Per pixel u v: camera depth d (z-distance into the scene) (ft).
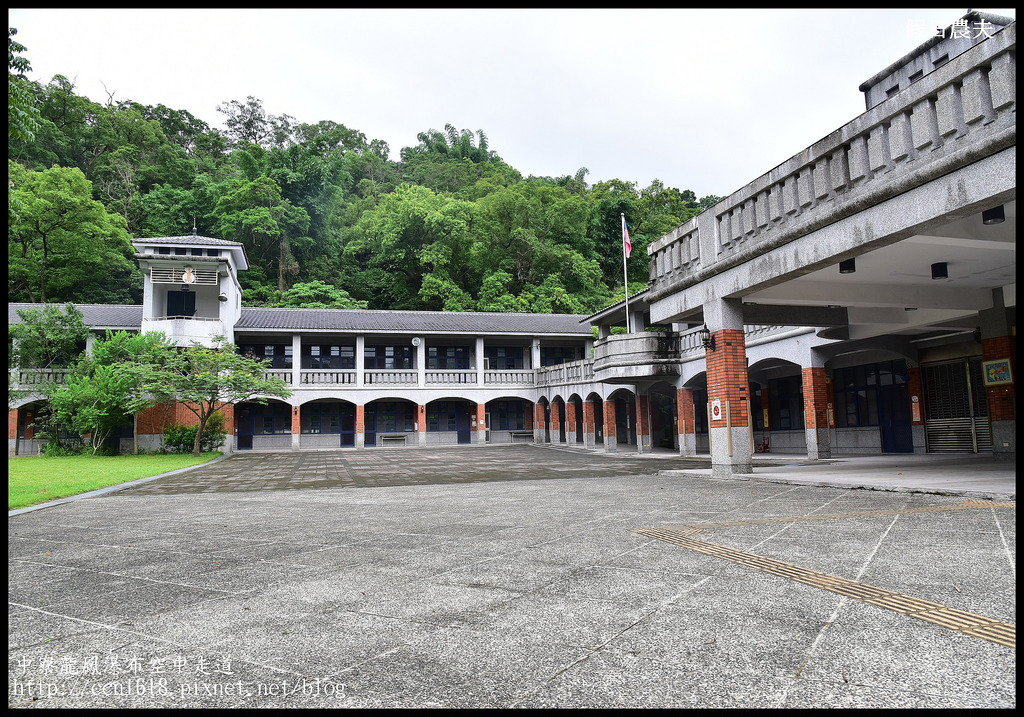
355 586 13.83
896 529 18.01
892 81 46.24
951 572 13.01
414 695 8.02
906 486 26.76
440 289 154.92
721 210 38.50
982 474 31.89
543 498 30.50
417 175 237.66
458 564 15.69
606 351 69.46
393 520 24.29
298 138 246.68
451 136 279.90
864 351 61.98
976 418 53.11
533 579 13.85
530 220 176.04
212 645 10.22
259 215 152.15
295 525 23.67
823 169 29.84
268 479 48.67
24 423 90.89
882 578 12.79
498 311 149.18
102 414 78.74
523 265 169.68
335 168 187.73
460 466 61.46
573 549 17.04
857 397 66.69
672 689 7.96
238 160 173.78
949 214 23.99
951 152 23.09
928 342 56.49
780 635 9.80
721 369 39.27
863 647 9.17
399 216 163.32
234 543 19.93
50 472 52.75
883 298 41.83
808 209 31.09
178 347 90.74
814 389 55.36
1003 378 43.68
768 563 14.52
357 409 108.17
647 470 49.78
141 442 88.79
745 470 38.65
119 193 162.50
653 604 11.66
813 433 54.85
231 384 78.74
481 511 26.22
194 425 88.33
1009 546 15.16
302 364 114.32
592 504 27.22
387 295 168.35
